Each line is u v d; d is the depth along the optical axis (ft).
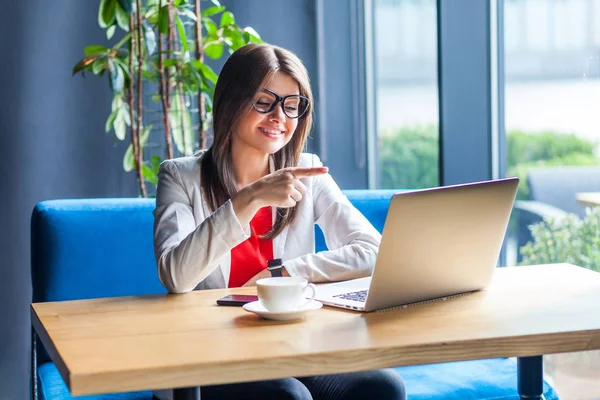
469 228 5.26
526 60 9.20
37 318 5.12
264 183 5.63
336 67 13.21
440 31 9.73
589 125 8.27
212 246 5.61
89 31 11.89
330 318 4.89
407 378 6.90
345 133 13.32
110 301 5.55
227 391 5.28
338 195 6.97
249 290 5.83
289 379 5.35
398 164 12.33
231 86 6.32
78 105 11.91
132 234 7.53
